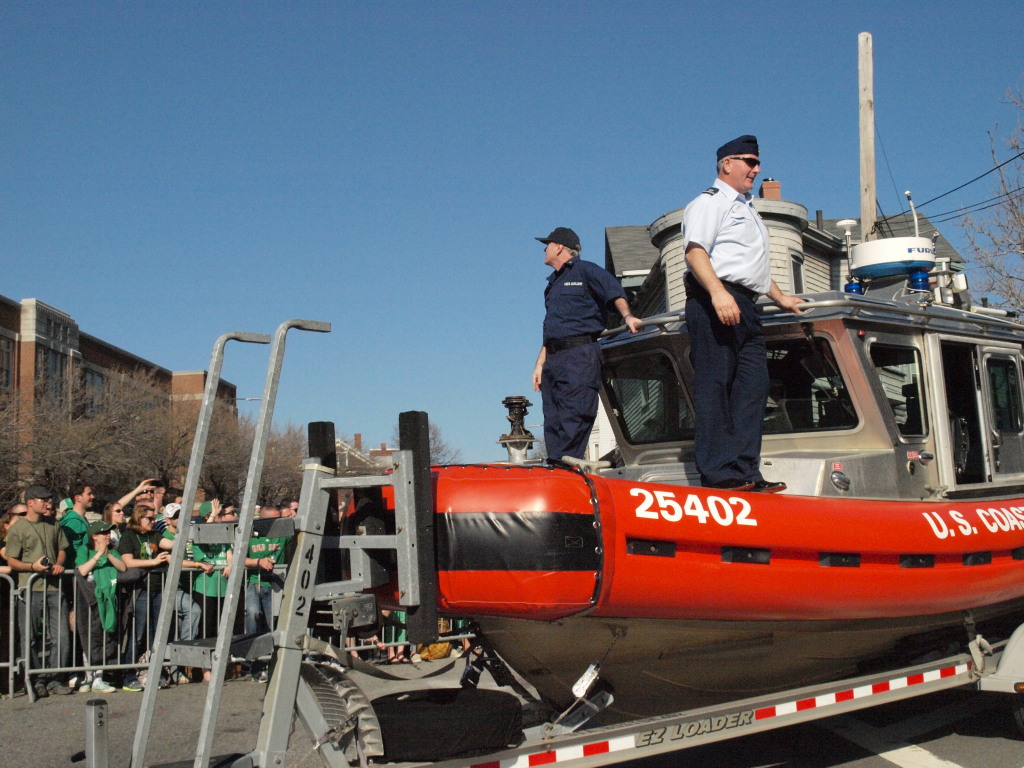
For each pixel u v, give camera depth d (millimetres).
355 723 3684
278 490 41375
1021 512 6086
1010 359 6797
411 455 3729
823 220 27156
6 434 26094
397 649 9016
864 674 5738
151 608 8492
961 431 6312
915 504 5359
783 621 4750
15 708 7465
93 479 30500
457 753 3756
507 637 4504
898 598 5008
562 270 5531
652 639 4535
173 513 8914
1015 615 6898
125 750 6113
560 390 5367
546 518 3869
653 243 23875
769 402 5883
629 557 4051
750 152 5117
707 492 4449
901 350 5883
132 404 34781
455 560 3889
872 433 5637
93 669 7820
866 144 13578
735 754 5980
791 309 5312
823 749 6027
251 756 3443
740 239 5070
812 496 4938
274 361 3600
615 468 6414
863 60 13594
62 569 8109
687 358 5938
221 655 3371
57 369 35781
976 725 6438
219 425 38219
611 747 4113
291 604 3580
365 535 3902
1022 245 18203
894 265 6711
